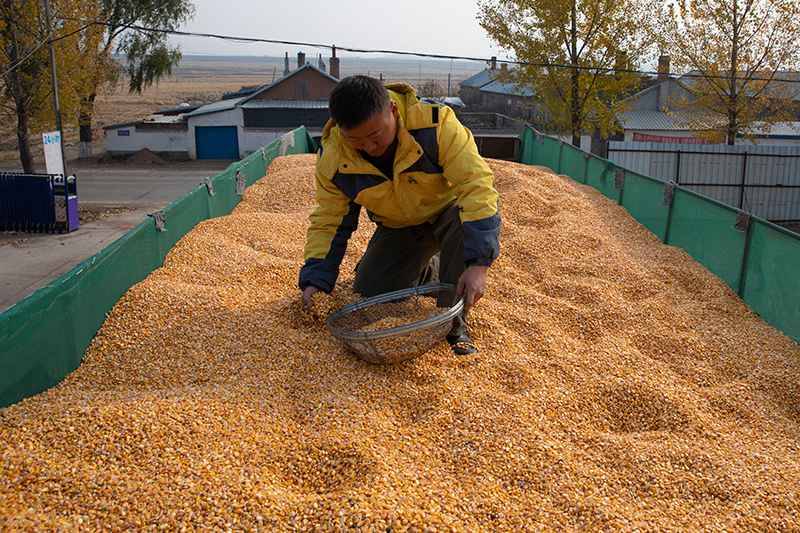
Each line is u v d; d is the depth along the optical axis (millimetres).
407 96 3680
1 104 24531
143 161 35844
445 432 3461
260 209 8180
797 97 29250
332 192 4148
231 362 4109
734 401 4145
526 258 6652
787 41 21641
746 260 6328
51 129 25172
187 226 6504
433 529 2615
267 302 4918
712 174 18859
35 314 3791
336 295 4969
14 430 3107
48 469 2818
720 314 5945
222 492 2781
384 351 3920
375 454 3129
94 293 4492
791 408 4266
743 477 3238
